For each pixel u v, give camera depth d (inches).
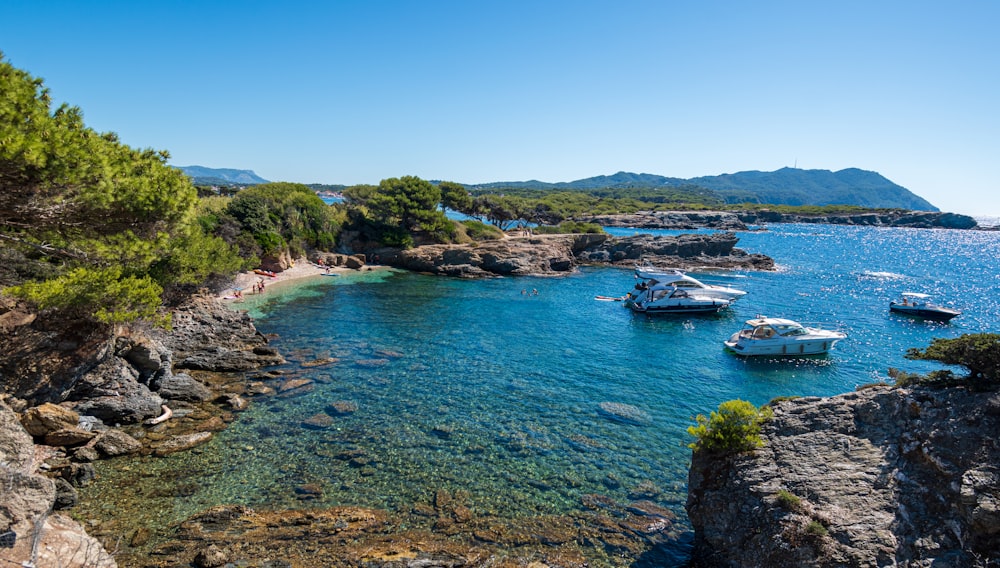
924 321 2041.1
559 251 3363.7
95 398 889.5
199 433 874.1
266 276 2445.9
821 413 592.1
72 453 765.3
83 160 588.7
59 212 634.2
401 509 695.1
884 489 491.2
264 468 781.9
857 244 5816.9
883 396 564.1
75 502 657.6
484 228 3929.6
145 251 796.0
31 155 510.6
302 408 1013.2
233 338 1401.3
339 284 2475.4
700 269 3405.5
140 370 1005.2
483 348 1512.1
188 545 592.7
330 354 1376.7
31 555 427.2
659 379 1301.7
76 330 883.4
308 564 566.3
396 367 1298.0
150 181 748.6
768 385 1291.8
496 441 912.9
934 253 5017.2
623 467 840.3
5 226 665.0
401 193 3289.9
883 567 438.0
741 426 593.6
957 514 443.2
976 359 508.4
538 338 1660.9
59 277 870.4
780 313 2160.4
